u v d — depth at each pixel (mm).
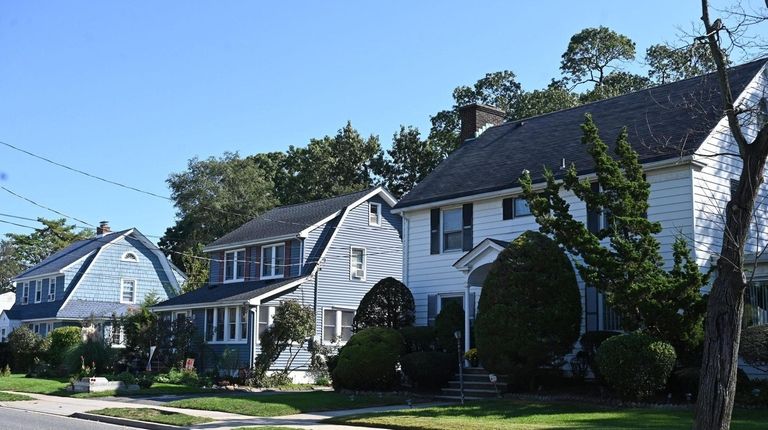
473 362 23766
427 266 27625
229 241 40750
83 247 52344
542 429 14625
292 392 26453
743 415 16516
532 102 52844
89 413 20562
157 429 17703
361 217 38781
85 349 34312
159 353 36438
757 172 12328
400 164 60469
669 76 38438
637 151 22312
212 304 36031
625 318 18531
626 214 18578
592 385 20734
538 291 19922
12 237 77938
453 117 60875
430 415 17750
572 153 24656
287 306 31844
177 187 62844
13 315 50812
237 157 64688
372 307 27484
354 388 24969
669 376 18047
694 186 20812
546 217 19328
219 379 32812
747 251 21781
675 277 18250
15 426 17766
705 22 13234
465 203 26594
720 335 11789
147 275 50938
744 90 22438
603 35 54312
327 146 62344
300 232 36281
